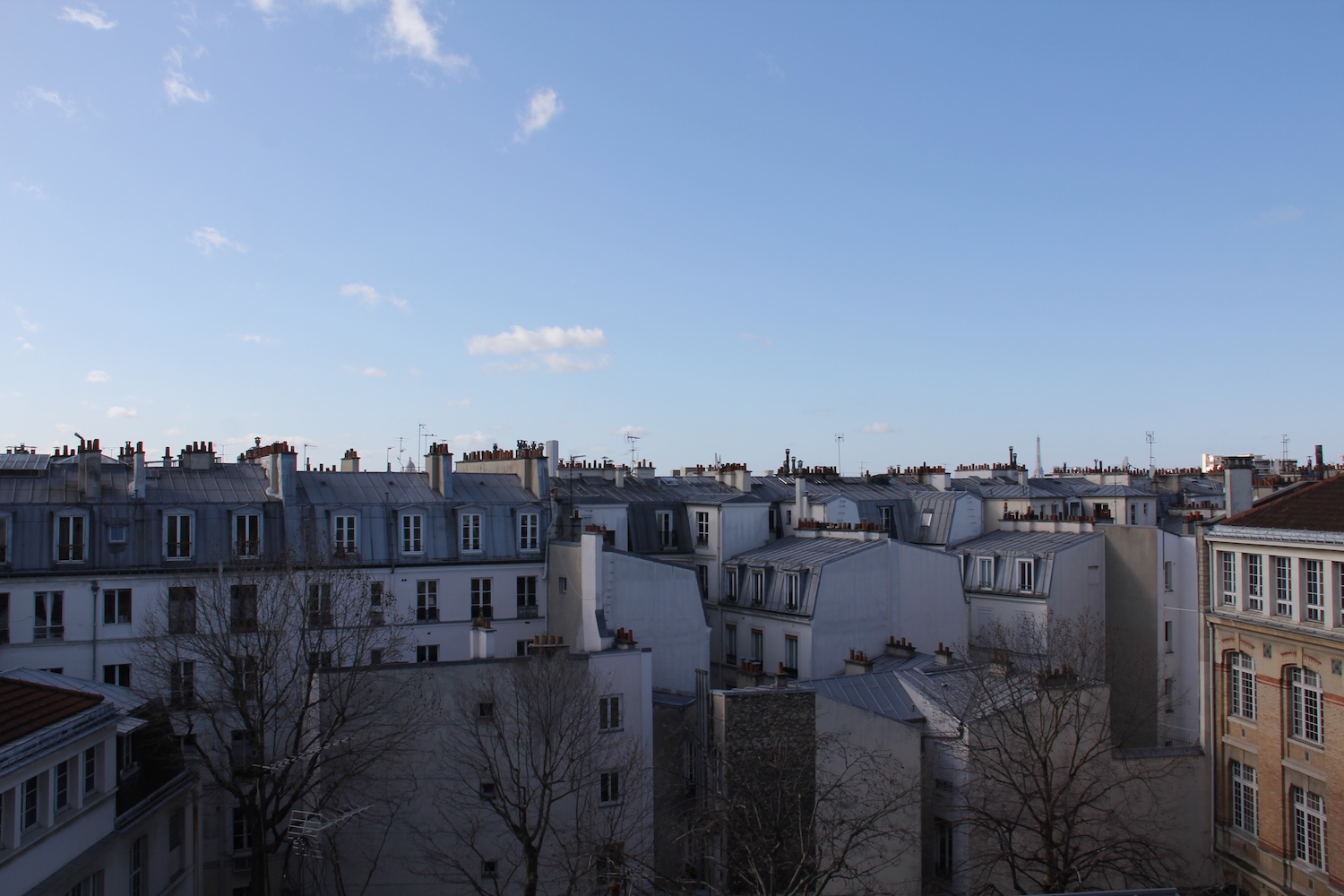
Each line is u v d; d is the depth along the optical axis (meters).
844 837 37.00
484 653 41.84
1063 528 64.31
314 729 43.34
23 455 52.16
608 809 40.47
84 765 29.14
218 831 45.72
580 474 71.88
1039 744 38.12
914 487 79.94
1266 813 38.00
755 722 37.94
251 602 44.56
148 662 45.28
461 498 57.19
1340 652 34.44
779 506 71.25
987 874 36.91
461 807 38.72
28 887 25.70
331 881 37.72
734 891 35.72
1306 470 72.75
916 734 39.06
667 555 65.12
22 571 45.06
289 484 52.47
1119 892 23.89
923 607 59.06
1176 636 58.88
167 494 50.56
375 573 52.59
